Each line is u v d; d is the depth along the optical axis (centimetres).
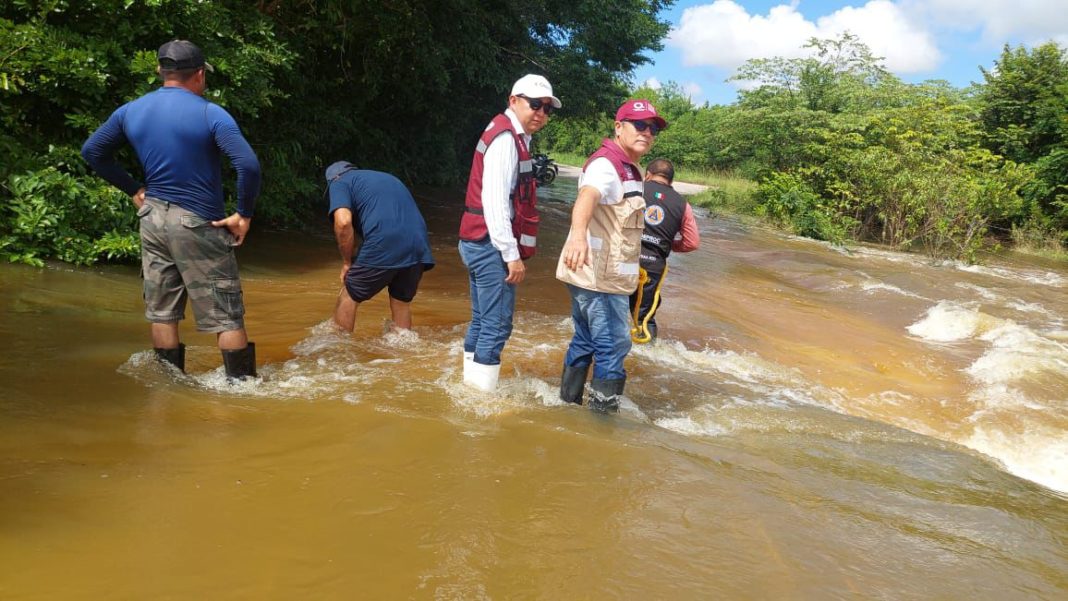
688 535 267
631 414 419
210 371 428
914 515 310
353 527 254
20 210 659
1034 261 1638
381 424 351
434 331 584
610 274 399
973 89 2197
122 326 496
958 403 549
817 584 241
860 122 1888
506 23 1666
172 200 390
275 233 1048
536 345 568
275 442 322
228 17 846
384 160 1716
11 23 681
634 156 405
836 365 620
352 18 1098
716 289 906
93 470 282
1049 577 264
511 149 394
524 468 313
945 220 1541
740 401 476
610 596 225
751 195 2141
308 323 578
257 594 213
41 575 214
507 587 226
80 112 729
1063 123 1933
